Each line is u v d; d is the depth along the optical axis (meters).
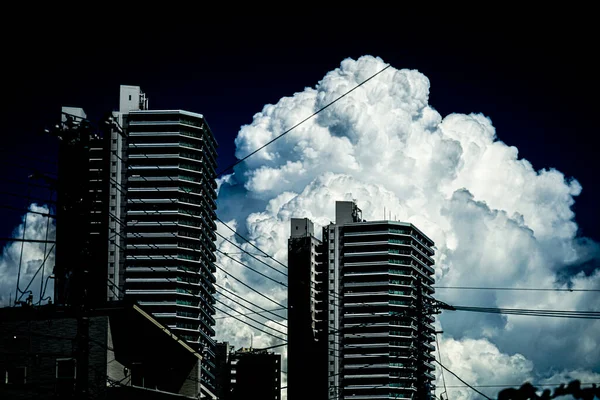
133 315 85.88
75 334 83.81
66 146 64.81
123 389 85.50
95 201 65.06
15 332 84.62
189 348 101.94
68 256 63.72
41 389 82.81
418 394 100.38
